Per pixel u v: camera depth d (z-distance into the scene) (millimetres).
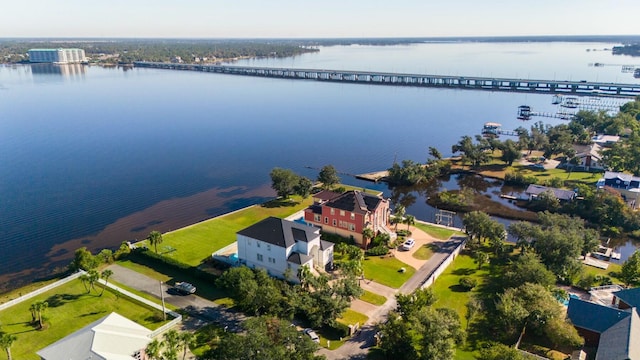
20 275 90375
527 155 173125
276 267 82812
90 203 128875
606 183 124688
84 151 180625
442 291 79688
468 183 150875
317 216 104000
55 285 80688
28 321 69625
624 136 182250
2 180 146125
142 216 121062
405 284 82375
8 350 59156
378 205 100375
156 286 81250
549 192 123562
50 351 55562
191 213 123750
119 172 156625
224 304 75562
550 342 65562
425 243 99750
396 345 60625
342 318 71562
